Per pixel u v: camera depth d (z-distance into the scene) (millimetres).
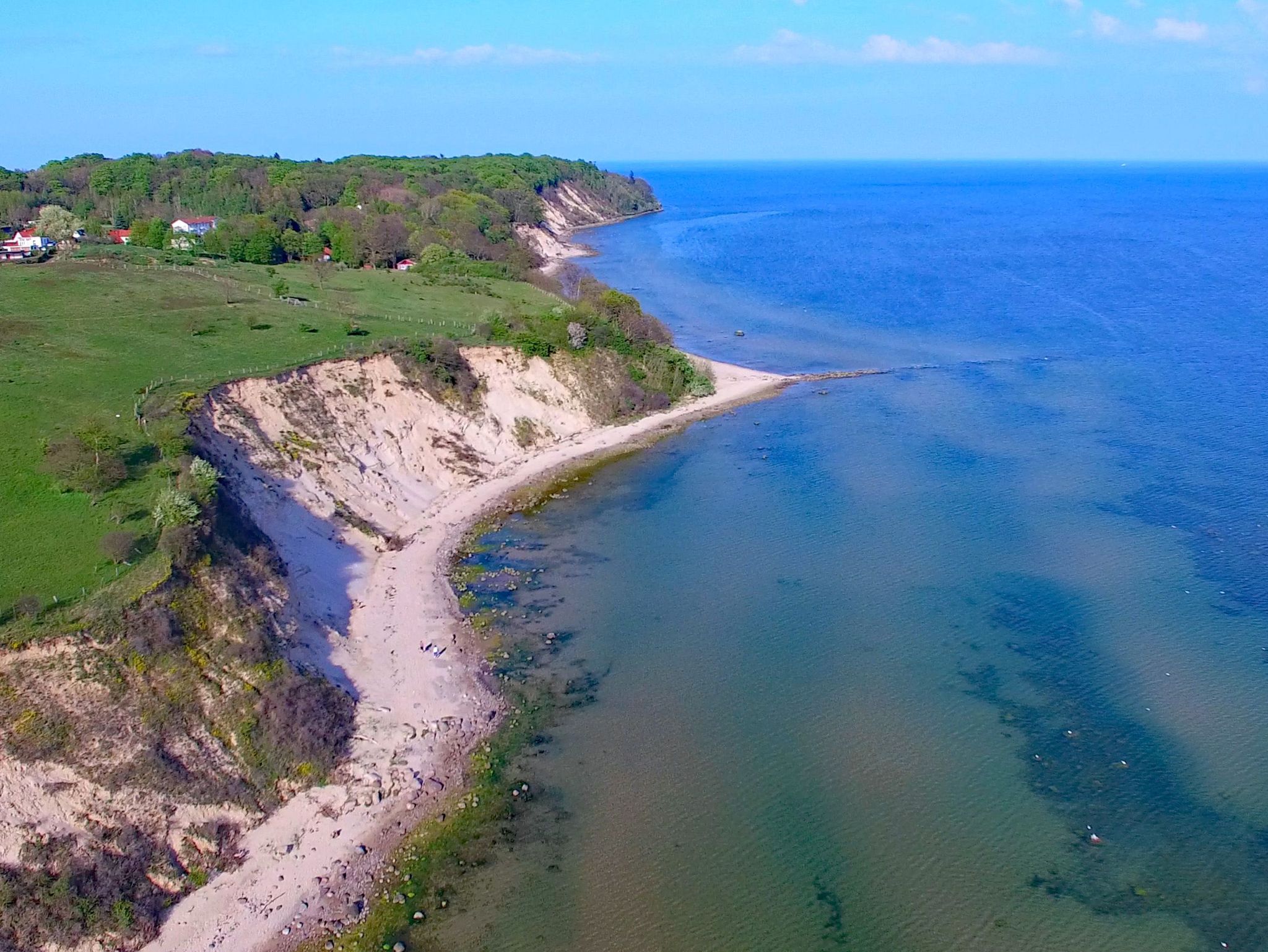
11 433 55125
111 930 32438
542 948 31969
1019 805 38062
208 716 39562
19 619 39406
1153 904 33406
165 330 79312
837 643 49812
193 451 55500
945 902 33625
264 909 33750
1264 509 63594
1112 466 72250
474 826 37344
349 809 38250
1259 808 37594
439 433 76125
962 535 61375
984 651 48625
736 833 36781
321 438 67438
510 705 45062
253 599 46250
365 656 48656
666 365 94750
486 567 59156
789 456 77375
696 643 50094
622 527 64750
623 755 41344
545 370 86562
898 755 41062
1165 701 44219
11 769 34344
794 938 32250
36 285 89438
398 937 32531
